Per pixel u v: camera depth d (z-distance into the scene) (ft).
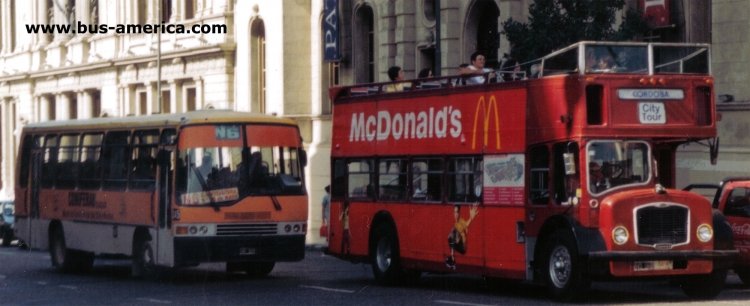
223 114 94.73
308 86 178.81
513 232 76.02
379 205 89.71
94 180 105.81
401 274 88.33
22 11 269.23
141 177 98.12
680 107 73.36
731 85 107.34
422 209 84.74
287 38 178.19
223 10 196.65
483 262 78.59
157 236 95.09
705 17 110.52
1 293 89.30
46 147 114.83
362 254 91.76
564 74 72.54
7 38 278.46
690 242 71.26
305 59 178.81
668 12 111.65
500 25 130.72
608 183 71.46
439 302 74.64
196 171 92.73
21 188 118.93
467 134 80.38
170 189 93.35
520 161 75.56
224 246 92.68
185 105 211.20
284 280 96.17
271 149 94.89
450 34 141.38
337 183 95.45
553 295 72.49
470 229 79.82
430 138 84.17
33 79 263.49
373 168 90.68
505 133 76.95
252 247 93.35
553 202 72.95
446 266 82.17
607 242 70.18
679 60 73.67
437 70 110.83
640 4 113.80
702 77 73.87
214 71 199.41
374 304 74.38
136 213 98.32
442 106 83.05
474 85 79.97
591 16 99.35
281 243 94.27
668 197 71.15
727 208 82.12
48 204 113.50
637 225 70.38
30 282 99.71
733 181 82.79
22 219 118.52
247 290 87.15
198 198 92.32
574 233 70.85
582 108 71.56
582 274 70.64
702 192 105.50
